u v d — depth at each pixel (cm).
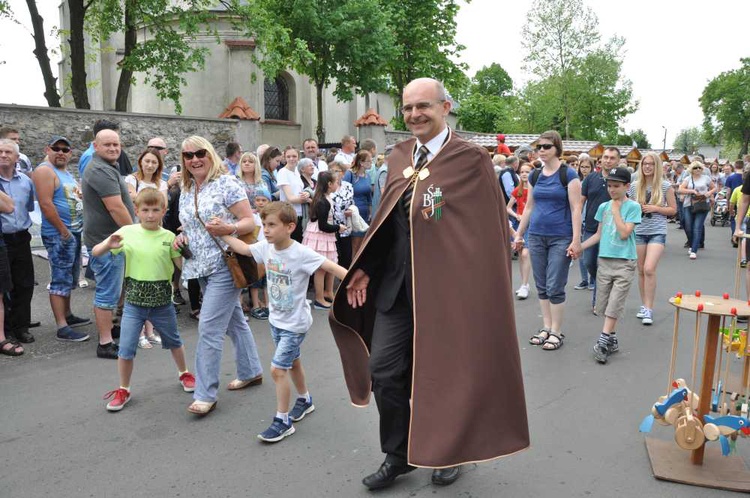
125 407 428
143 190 435
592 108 4447
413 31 2352
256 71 1955
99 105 2112
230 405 430
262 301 721
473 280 297
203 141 410
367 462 347
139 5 1504
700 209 1138
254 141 1477
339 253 766
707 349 324
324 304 713
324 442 372
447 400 293
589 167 1014
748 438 374
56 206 617
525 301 779
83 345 570
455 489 317
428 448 289
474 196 304
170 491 317
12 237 555
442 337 297
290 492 315
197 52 1545
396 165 327
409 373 320
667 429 390
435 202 302
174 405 431
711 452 354
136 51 1497
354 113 2470
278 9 1770
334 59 1872
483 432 294
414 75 2503
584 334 621
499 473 334
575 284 896
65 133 1145
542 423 399
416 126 308
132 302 427
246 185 685
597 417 409
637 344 584
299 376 407
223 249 405
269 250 383
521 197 1001
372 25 1872
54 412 420
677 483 322
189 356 543
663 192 655
